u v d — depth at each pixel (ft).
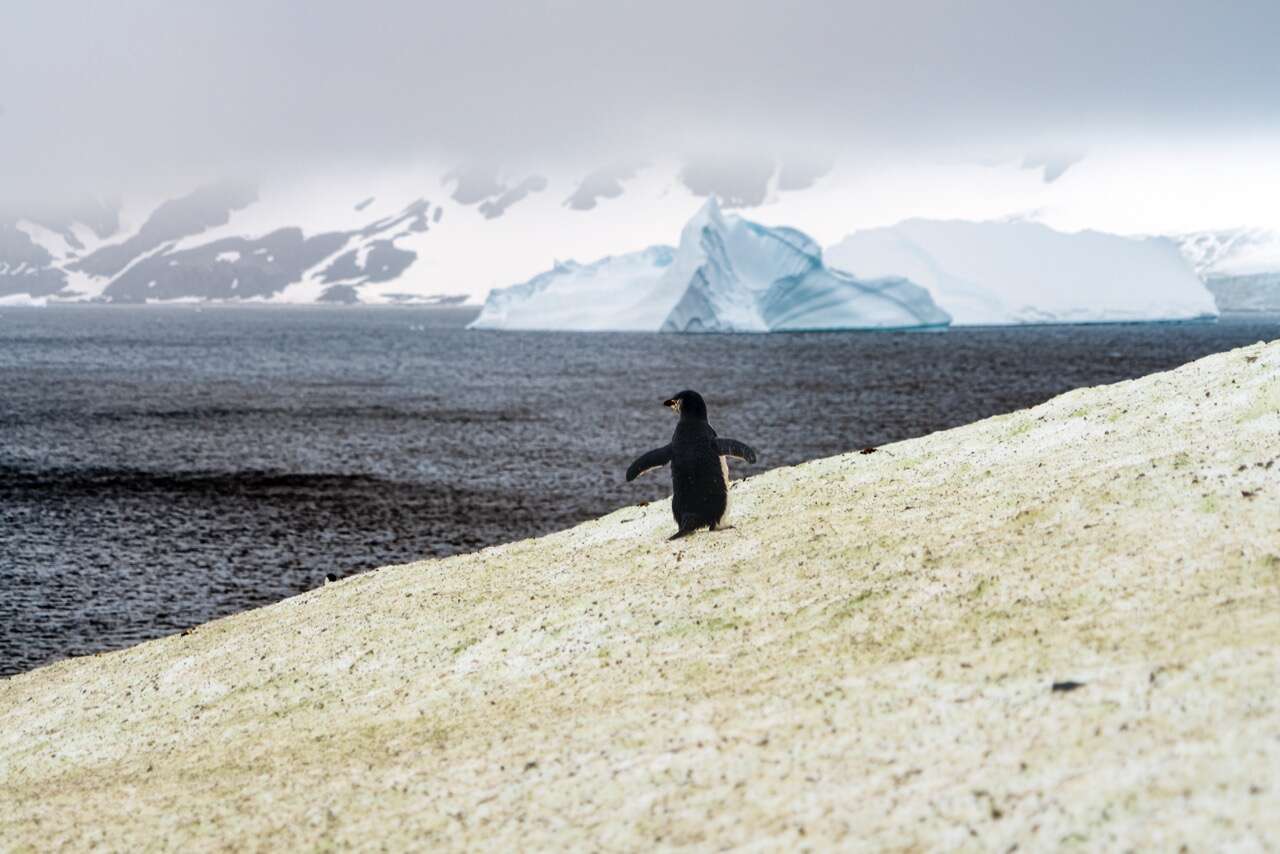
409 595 57.52
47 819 38.14
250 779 37.70
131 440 214.28
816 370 390.42
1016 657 30.19
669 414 260.21
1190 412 51.57
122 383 352.28
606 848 25.26
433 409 272.51
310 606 61.62
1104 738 23.71
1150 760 22.06
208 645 58.65
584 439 214.07
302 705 45.37
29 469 177.27
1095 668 27.73
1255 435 44.47
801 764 26.89
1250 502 36.96
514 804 29.30
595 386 341.21
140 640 88.63
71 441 212.64
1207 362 60.75
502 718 37.73
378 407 278.05
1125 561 35.37
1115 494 42.04
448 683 43.21
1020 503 45.39
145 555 118.01
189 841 32.86
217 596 102.27
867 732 27.73
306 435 221.25
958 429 65.57
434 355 522.47
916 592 38.32
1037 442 56.13
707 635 40.24
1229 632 27.78
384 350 569.64
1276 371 52.01
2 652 84.89
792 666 34.94
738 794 26.17
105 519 136.98
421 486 161.48
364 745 38.65
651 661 39.19
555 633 44.80
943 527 45.32
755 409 257.14
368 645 50.24
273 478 168.86
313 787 35.12
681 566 49.29
